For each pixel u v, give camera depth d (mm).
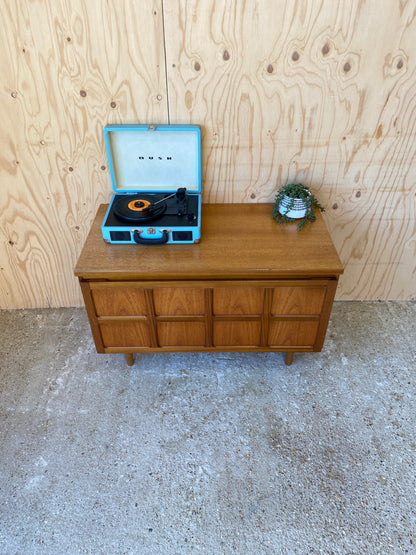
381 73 1458
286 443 1541
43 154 1639
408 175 1707
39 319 2070
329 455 1503
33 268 1984
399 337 1958
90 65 1440
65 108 1529
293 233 1613
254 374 1804
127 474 1449
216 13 1339
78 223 1846
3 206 1773
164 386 1752
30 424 1601
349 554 1251
